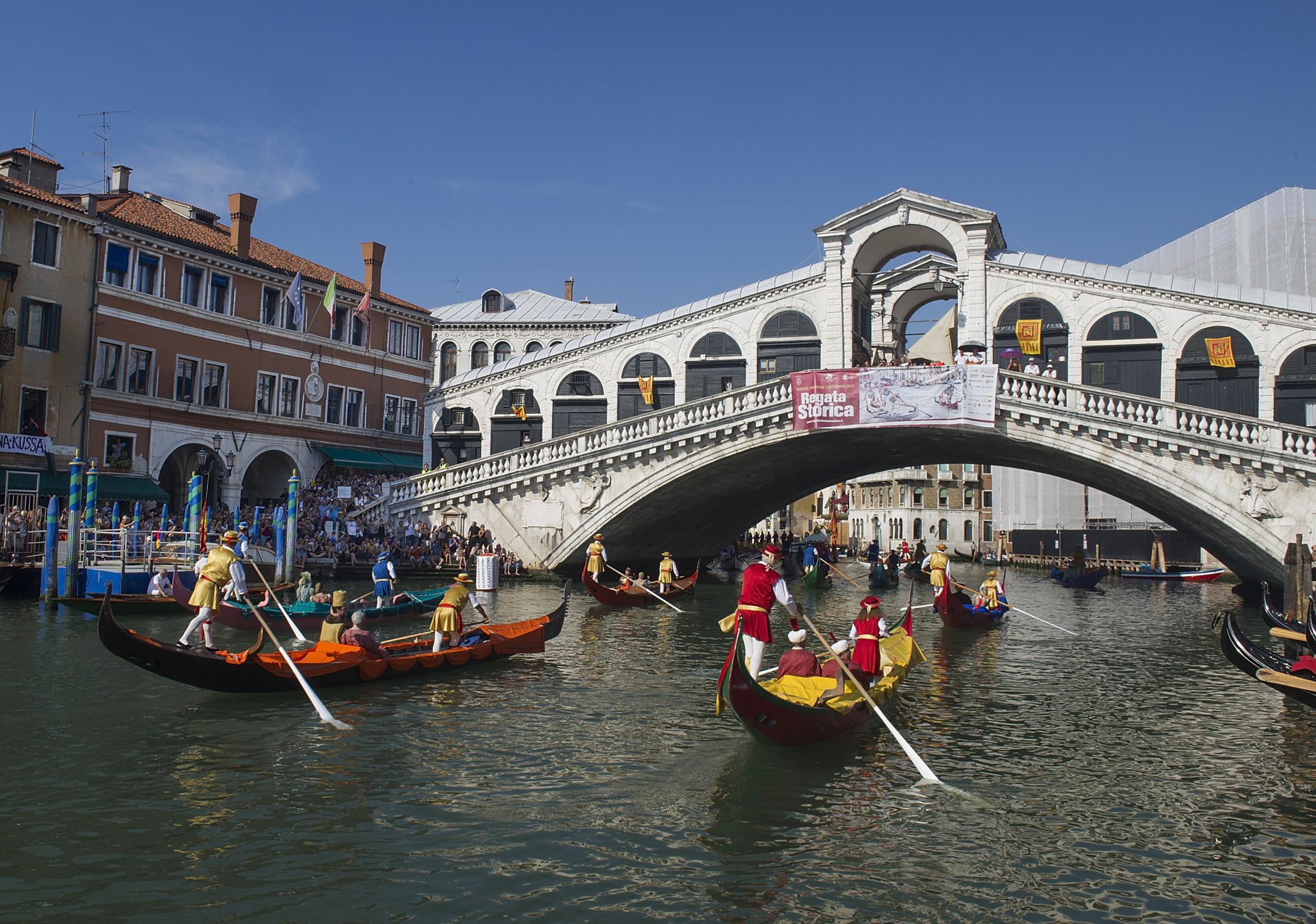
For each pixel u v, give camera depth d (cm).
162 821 748
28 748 934
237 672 1112
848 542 7500
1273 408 2523
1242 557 2472
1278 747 1001
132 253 2908
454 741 980
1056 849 718
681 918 602
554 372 3341
